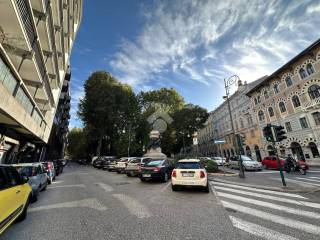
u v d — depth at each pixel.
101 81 39.38
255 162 20.61
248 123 36.81
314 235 3.90
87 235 4.00
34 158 27.03
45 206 6.52
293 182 11.07
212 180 12.46
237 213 5.40
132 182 12.01
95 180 13.68
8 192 3.99
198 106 48.12
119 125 40.53
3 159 17.08
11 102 9.07
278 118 28.78
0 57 7.42
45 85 18.62
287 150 27.16
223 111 49.91
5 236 4.00
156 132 24.94
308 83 23.84
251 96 35.34
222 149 50.84
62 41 21.20
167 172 12.43
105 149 48.69
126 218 5.04
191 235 3.94
